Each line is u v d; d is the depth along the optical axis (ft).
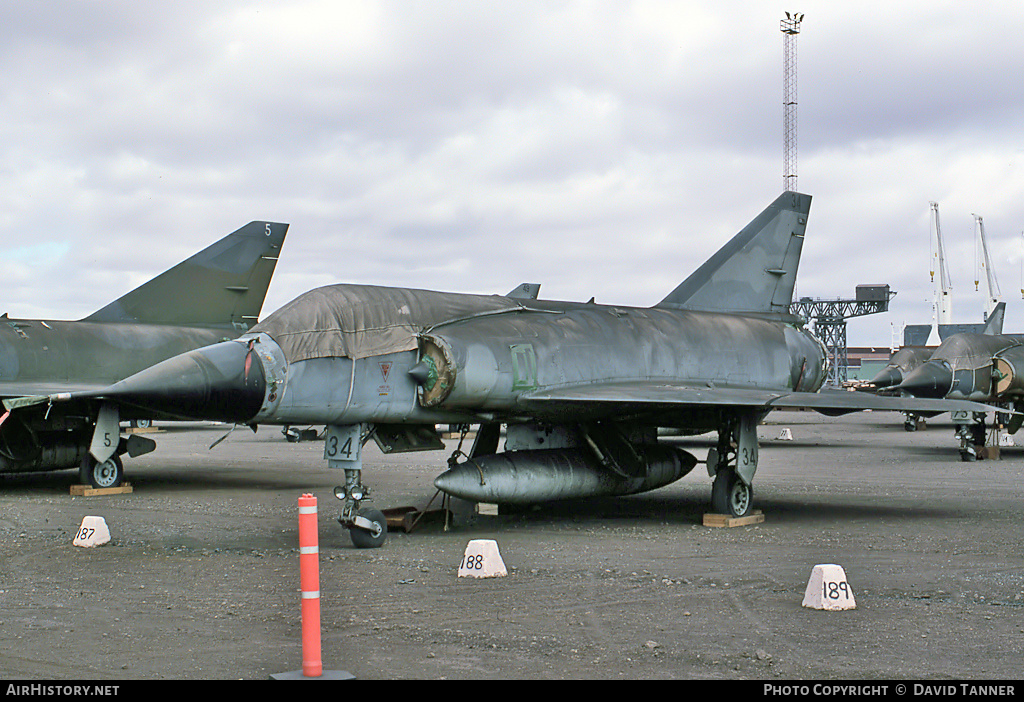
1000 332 140.26
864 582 29.66
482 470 41.11
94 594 28.32
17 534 41.06
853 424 160.86
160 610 26.12
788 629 23.65
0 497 56.70
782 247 58.80
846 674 19.76
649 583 29.53
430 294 42.86
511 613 25.46
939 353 96.94
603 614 25.32
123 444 59.82
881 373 125.90
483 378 39.47
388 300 40.70
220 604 26.86
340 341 37.78
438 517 42.93
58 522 45.03
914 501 51.96
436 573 31.40
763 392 44.16
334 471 73.77
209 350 36.01
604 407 44.37
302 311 38.27
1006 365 92.27
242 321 74.69
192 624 24.47
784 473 69.62
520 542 38.06
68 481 67.72
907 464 77.77
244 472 73.00
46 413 56.18
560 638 22.79
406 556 34.88
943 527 41.91
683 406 44.34
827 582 26.03
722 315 53.06
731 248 56.85
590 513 48.03
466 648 21.88
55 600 27.50
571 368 43.11
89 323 66.03
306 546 19.58
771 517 45.65
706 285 55.72
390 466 79.77
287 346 36.88
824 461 81.00
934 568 32.04
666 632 23.35
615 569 31.94
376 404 38.37
